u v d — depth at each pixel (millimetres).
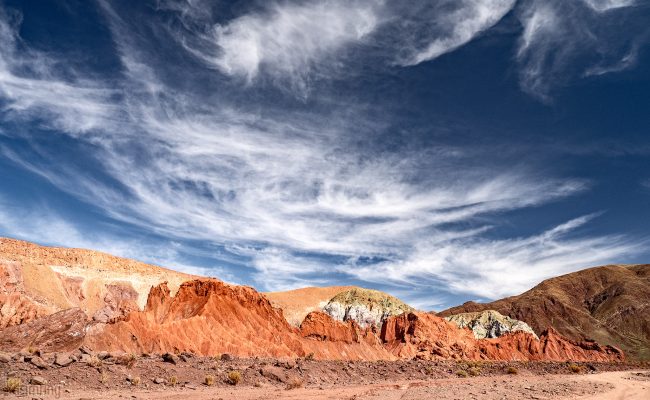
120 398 19516
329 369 39375
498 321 184625
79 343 38406
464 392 28641
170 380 25219
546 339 124375
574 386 35688
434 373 49062
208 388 25141
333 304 177750
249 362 35156
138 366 26984
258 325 58875
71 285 120438
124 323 42781
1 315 70312
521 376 51656
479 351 109500
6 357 22516
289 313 180500
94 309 117438
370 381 37344
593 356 126812
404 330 110125
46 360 24094
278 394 24609
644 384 41031
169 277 169250
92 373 23562
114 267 154875
